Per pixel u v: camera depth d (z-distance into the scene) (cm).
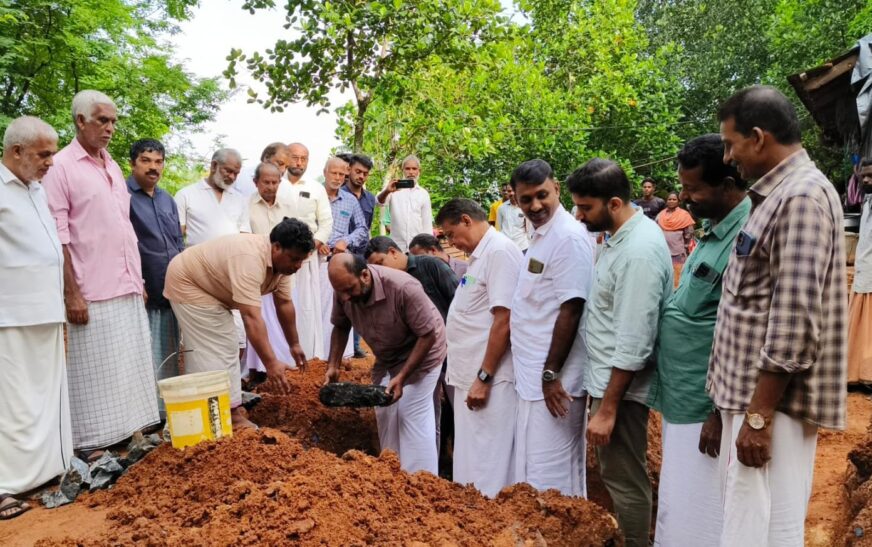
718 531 303
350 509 293
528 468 376
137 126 1225
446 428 588
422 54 817
